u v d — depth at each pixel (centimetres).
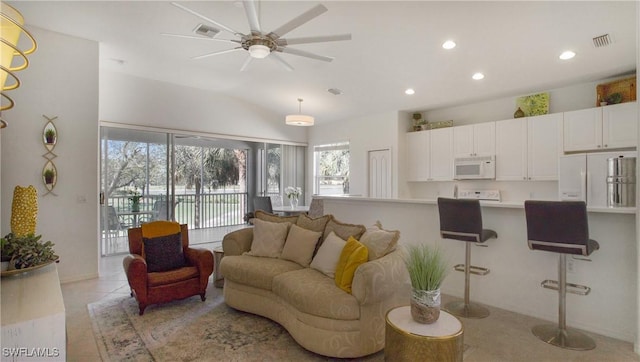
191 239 711
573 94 489
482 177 547
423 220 383
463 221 304
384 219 420
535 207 256
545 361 229
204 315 307
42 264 169
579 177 430
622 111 419
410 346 179
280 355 238
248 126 709
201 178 806
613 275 266
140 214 595
